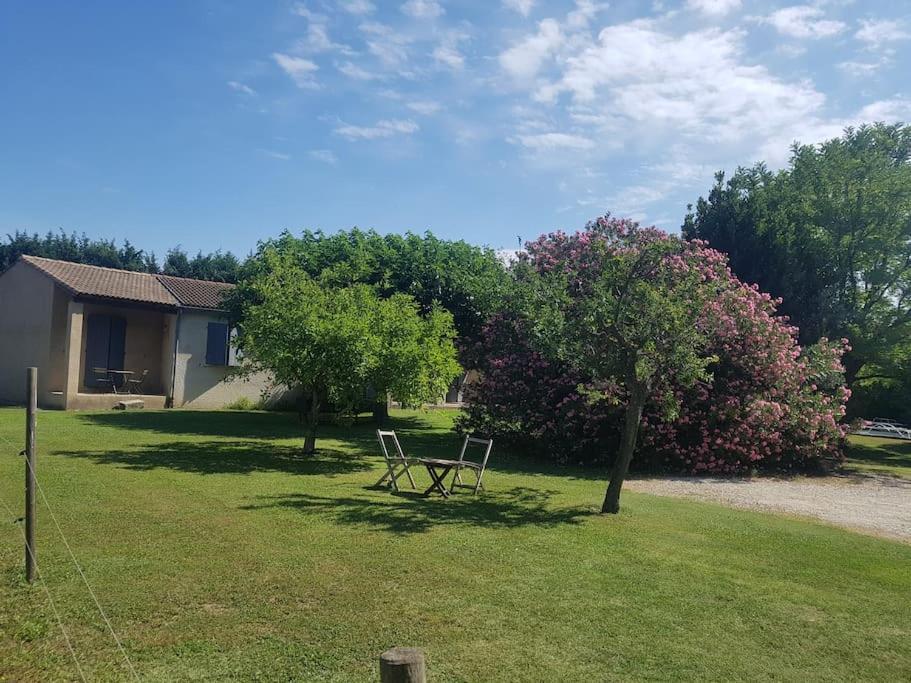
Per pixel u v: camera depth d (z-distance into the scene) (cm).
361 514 823
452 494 1023
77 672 405
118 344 2302
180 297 2338
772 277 2000
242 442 1453
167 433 1528
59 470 992
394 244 2058
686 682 424
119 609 496
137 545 646
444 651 450
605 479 1286
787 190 2172
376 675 412
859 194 2058
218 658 429
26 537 541
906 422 3000
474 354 1789
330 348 1180
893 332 2062
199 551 636
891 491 1336
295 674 411
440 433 1908
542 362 1532
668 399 1127
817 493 1266
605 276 984
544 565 647
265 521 761
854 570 685
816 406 1566
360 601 530
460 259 2078
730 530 845
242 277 2105
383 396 1265
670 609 547
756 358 1530
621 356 952
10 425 1496
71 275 2194
